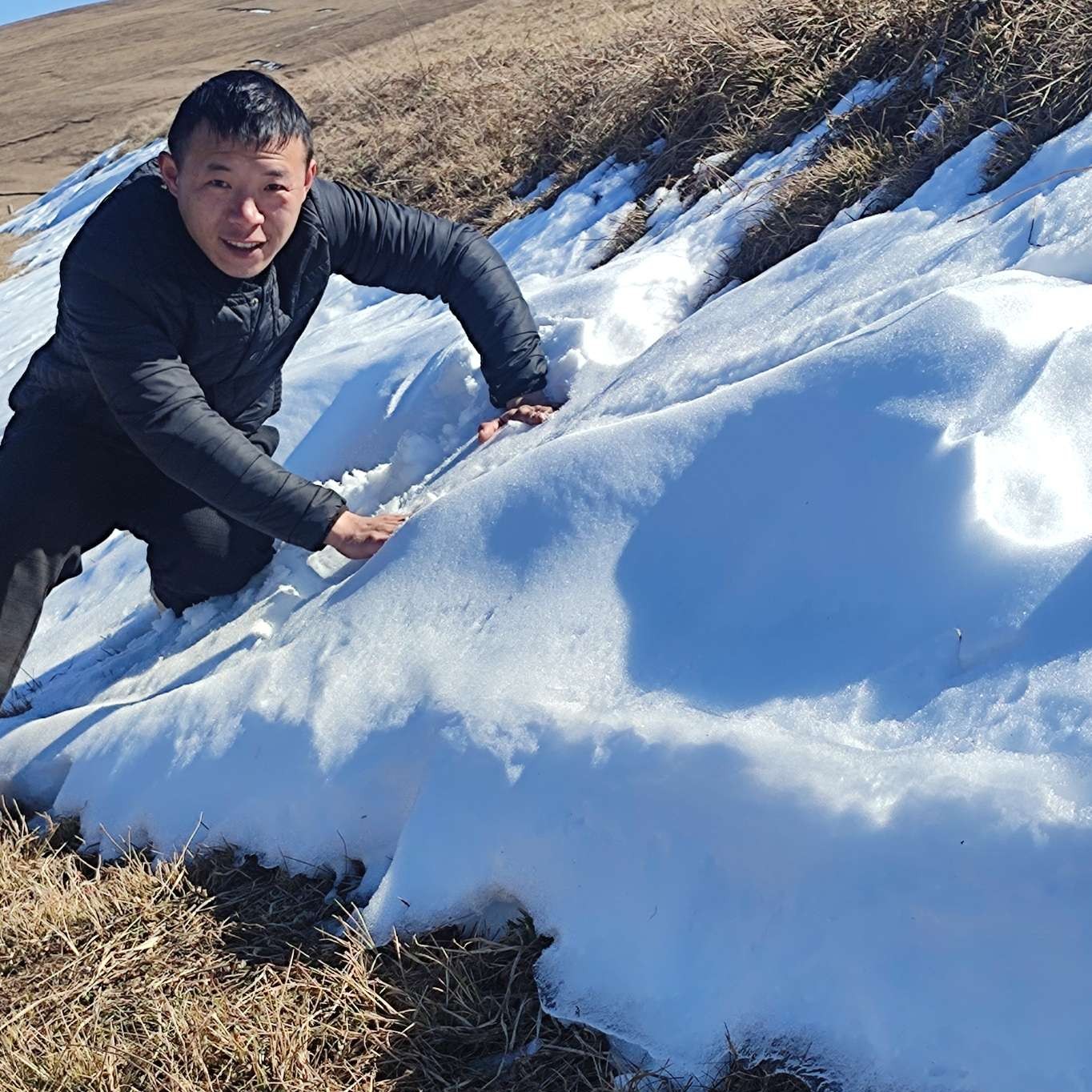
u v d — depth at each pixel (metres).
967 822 1.95
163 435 3.32
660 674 2.56
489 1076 2.29
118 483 3.79
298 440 4.98
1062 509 2.34
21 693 4.43
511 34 13.16
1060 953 1.84
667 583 2.73
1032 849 1.89
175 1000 2.56
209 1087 2.33
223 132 3.08
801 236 4.36
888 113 4.95
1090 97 3.81
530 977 2.42
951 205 3.79
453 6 23.75
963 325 2.67
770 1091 2.04
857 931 2.03
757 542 2.65
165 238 3.24
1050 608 2.16
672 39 7.28
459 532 3.17
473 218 8.25
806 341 3.22
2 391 9.59
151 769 3.25
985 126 4.19
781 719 2.28
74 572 3.93
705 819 2.25
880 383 2.67
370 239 3.75
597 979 2.30
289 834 2.93
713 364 3.38
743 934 2.17
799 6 6.26
